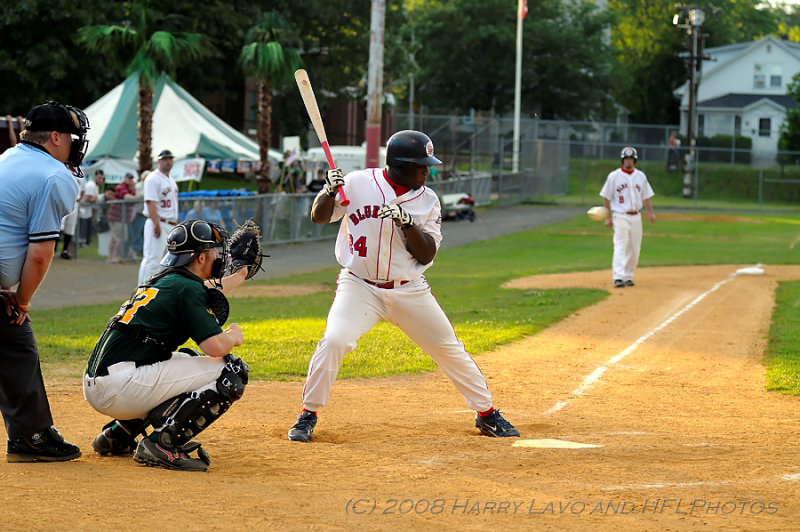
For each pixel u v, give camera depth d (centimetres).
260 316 1928
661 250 3759
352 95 7344
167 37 3519
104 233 3086
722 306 2092
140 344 730
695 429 973
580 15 9269
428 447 848
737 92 10081
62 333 1645
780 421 1026
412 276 887
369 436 914
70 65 5347
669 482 719
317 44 6881
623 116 10800
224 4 6103
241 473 739
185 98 4509
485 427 934
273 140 7431
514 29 8869
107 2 5372
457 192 5469
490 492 680
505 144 6988
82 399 1087
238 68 6344
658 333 1742
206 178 6256
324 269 3058
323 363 877
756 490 696
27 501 611
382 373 1339
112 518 578
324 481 710
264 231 3675
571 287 2452
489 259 3416
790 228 5031
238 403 1095
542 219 5319
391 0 6900
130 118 4159
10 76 5372
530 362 1451
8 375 725
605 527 597
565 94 9400
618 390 1232
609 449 847
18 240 702
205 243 735
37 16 5256
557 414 1067
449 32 9031
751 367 1417
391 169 877
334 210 886
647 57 11162
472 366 926
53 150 720
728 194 7344
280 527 572
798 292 2272
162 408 739
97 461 765
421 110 9525
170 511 599
